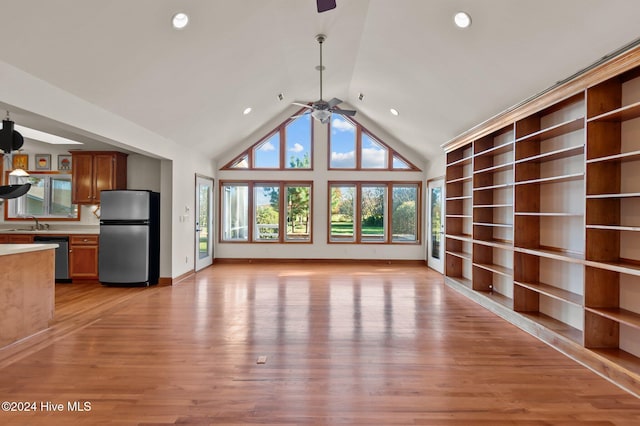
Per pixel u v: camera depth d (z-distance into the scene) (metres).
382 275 7.05
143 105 4.45
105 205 5.83
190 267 6.97
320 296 5.32
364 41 4.83
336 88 7.16
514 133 4.13
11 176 6.86
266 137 8.54
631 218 2.86
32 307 3.62
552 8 2.78
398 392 2.54
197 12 3.29
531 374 2.83
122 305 4.79
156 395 2.48
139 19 3.04
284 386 2.62
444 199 6.99
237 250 8.55
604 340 3.01
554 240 3.87
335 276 6.91
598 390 2.58
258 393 2.52
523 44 3.30
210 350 3.27
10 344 3.36
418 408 2.34
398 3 3.67
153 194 6.04
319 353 3.21
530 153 4.10
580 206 3.48
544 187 4.03
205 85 4.71
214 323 4.04
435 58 4.24
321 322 4.09
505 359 3.12
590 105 2.96
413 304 4.91
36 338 3.56
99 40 3.05
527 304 4.12
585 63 3.13
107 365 2.95
